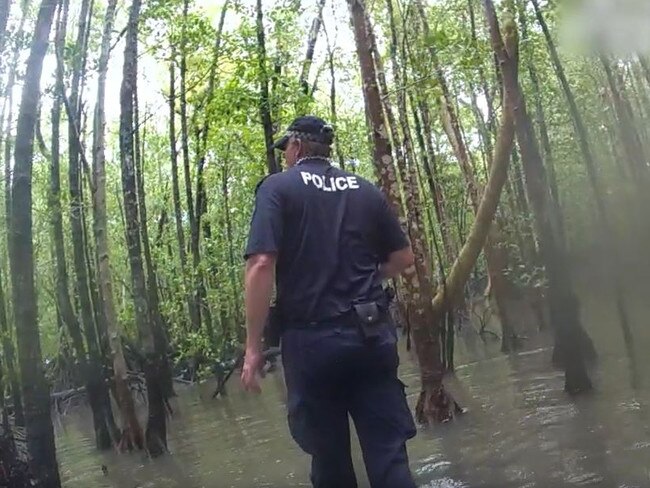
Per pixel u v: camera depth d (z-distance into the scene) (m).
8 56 8.36
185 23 11.31
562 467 4.62
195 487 6.12
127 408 9.25
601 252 10.58
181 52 11.78
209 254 17.69
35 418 4.98
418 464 5.47
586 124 14.62
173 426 11.01
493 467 4.97
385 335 2.87
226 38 11.46
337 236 2.91
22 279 5.07
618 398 6.48
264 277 2.77
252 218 2.90
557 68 9.15
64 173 17.36
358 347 2.81
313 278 2.85
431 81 9.92
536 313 14.27
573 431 5.58
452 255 15.84
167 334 16.56
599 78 14.00
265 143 11.66
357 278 2.89
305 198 2.92
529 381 8.72
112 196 22.70
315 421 2.89
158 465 7.82
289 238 2.88
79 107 11.05
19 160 5.18
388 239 3.07
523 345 13.05
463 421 6.97
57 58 9.84
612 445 4.91
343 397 2.92
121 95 9.62
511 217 15.73
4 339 9.68
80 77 10.66
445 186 19.27
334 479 2.94
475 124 20.27
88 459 9.28
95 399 9.95
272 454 7.00
